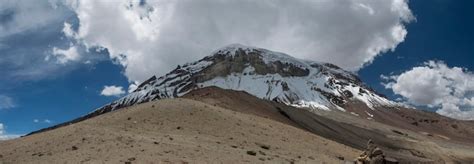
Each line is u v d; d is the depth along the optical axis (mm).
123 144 37844
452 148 188375
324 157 47844
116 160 32844
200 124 50812
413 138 193625
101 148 36531
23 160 35625
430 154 161125
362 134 160375
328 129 139000
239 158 37812
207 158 36031
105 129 44125
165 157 34469
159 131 46031
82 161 32781
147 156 34312
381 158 43781
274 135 53875
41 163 33562
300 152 48062
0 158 37125
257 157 39625
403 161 89812
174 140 42094
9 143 44688
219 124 52156
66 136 41906
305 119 135125
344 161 47594
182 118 51594
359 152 57469
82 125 46375
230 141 46438
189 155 36250
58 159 34094
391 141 162625
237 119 56312
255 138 50156
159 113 52312
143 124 48062
